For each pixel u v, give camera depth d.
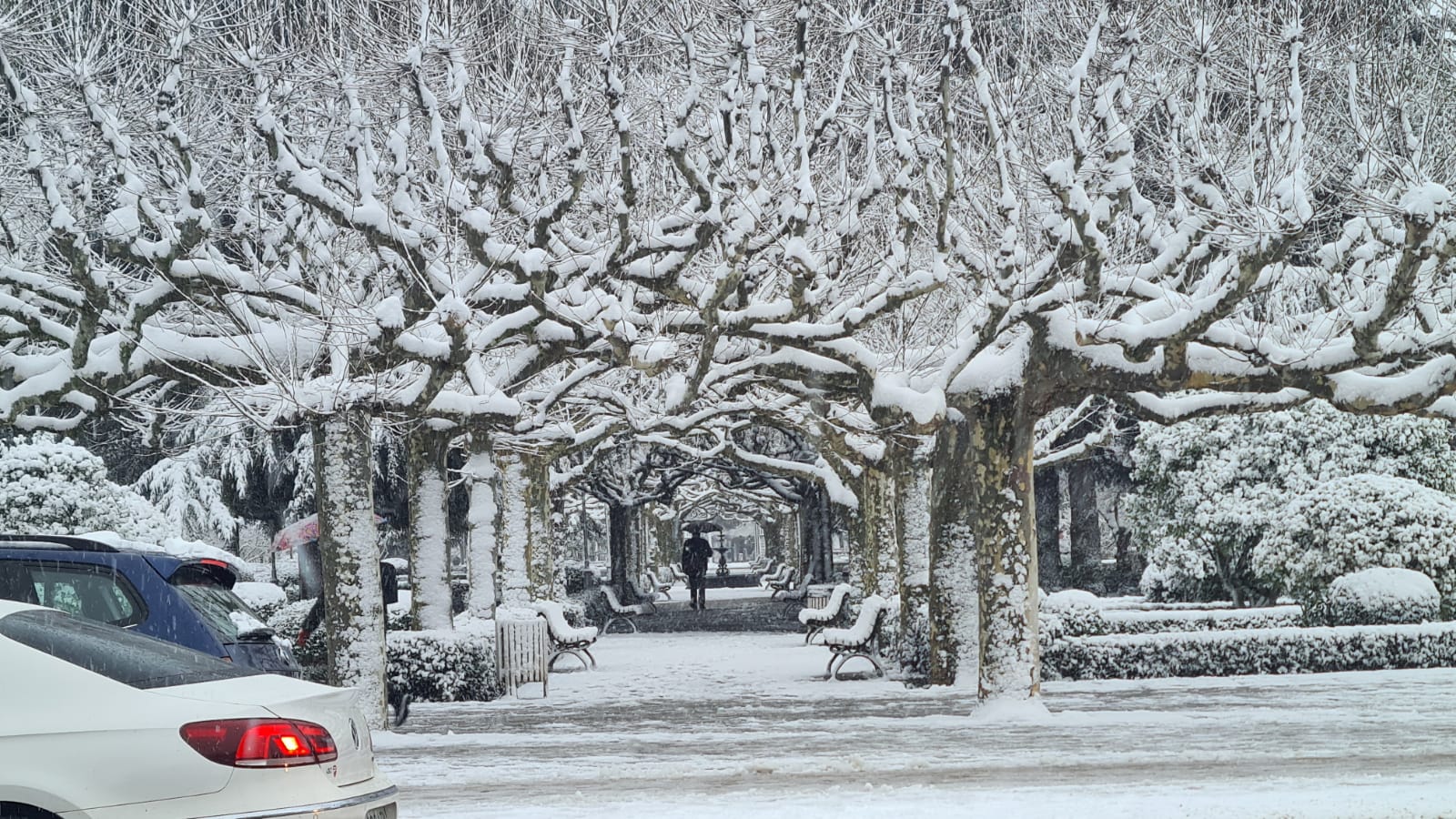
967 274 14.68
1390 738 12.14
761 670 21.98
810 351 14.11
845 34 13.97
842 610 29.69
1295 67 12.59
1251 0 13.66
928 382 15.25
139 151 14.05
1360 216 13.64
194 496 32.56
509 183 12.57
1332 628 19.19
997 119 14.23
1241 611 21.00
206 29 13.19
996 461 14.78
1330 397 13.95
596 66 13.73
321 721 5.80
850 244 14.53
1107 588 39.38
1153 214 13.98
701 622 36.81
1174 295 13.61
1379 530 21.72
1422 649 19.28
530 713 15.89
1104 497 50.31
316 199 12.24
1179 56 14.10
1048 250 14.02
